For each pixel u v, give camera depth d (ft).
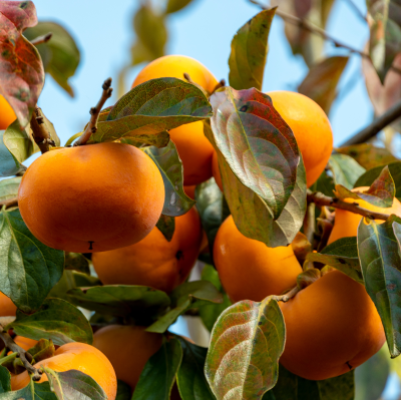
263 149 2.23
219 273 2.49
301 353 2.30
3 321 2.35
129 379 2.52
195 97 2.12
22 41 2.10
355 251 2.33
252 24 2.52
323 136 2.46
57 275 2.31
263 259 2.40
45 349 2.23
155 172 2.18
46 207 2.10
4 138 2.25
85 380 2.13
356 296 2.29
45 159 2.13
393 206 2.40
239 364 2.19
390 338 2.18
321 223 2.49
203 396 2.42
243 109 2.27
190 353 2.53
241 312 2.26
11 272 2.29
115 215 2.11
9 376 2.14
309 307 2.29
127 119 2.12
